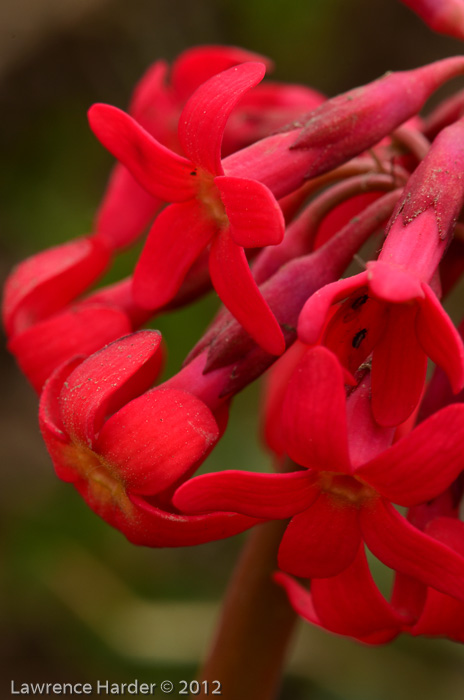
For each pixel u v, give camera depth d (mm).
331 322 178
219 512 178
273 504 174
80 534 354
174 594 353
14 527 354
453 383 167
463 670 344
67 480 190
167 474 180
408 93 192
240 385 191
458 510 196
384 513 175
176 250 186
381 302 177
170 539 182
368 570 185
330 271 192
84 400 180
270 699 214
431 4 206
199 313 358
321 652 343
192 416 182
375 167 203
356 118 190
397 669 342
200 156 182
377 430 178
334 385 165
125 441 180
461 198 183
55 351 204
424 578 175
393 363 177
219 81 181
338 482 176
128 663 334
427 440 167
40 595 343
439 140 185
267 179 188
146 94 231
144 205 234
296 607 195
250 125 226
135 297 189
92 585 340
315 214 199
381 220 193
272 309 190
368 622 188
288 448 171
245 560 210
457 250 203
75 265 215
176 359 354
